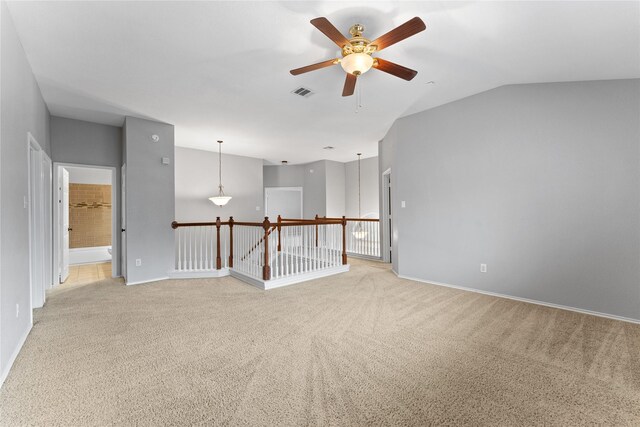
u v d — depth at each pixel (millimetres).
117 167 5098
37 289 3453
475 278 4008
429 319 3016
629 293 2982
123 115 4504
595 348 2379
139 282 4594
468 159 4012
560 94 3332
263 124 4988
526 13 2123
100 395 1788
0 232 1969
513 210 3650
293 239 5160
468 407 1679
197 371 2053
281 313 3217
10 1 2041
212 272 5027
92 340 2553
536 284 3506
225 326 2855
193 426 1532
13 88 2318
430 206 4473
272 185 9141
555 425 1541
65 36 2467
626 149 3002
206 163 6977
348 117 4703
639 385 1882
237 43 2588
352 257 7316
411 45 2621
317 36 2490
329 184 8508
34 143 3160
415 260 4715
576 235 3252
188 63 2932
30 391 1827
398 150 4875
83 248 7285
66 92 3627
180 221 6562
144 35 2459
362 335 2635
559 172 3338
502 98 3678
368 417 1596
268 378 1966
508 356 2252
